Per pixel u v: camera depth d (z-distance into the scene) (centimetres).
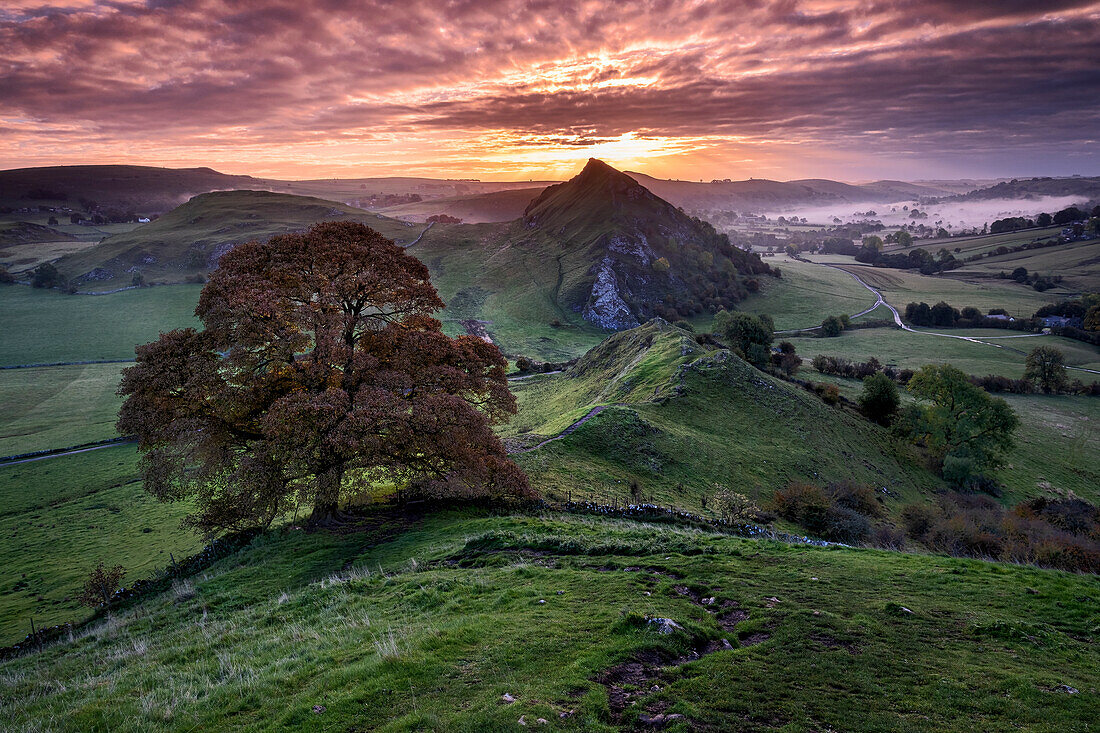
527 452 4828
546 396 10956
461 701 1136
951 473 7556
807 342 18612
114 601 3091
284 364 3503
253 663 1488
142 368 3447
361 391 3241
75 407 12938
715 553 2178
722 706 1094
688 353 8800
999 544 4262
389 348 3819
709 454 5756
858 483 6291
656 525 3159
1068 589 1738
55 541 6272
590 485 4400
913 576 1897
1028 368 13275
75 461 9331
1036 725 1022
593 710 1074
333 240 3881
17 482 8419
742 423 6988
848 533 4434
